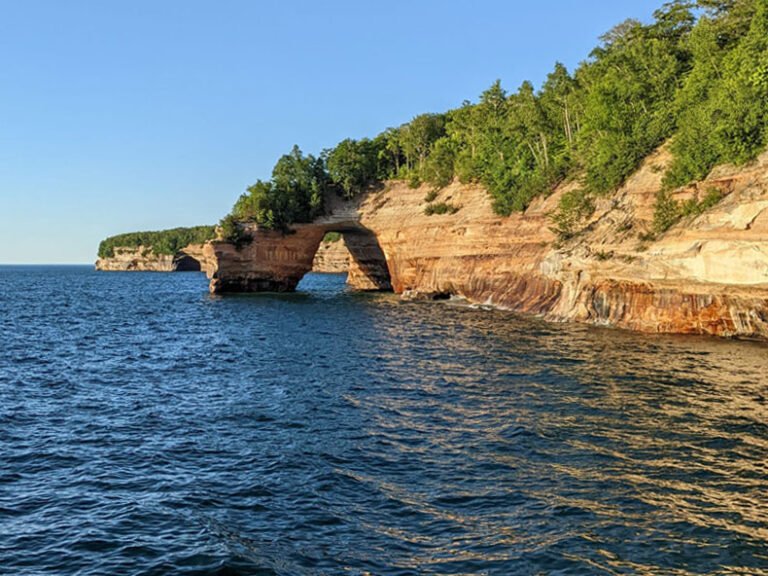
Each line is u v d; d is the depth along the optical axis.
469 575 10.16
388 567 10.47
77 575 10.35
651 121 50.44
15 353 36.12
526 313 55.00
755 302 35.84
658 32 71.56
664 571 10.16
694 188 39.75
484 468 15.15
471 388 24.28
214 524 12.30
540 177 62.97
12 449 17.31
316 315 58.66
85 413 21.50
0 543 11.53
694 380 24.94
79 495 13.92
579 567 10.30
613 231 44.53
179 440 18.17
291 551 11.11
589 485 13.90
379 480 14.53
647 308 41.47
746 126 35.81
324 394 23.97
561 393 22.95
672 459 15.53
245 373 29.12
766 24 45.19
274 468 15.54
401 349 35.44
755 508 12.53
